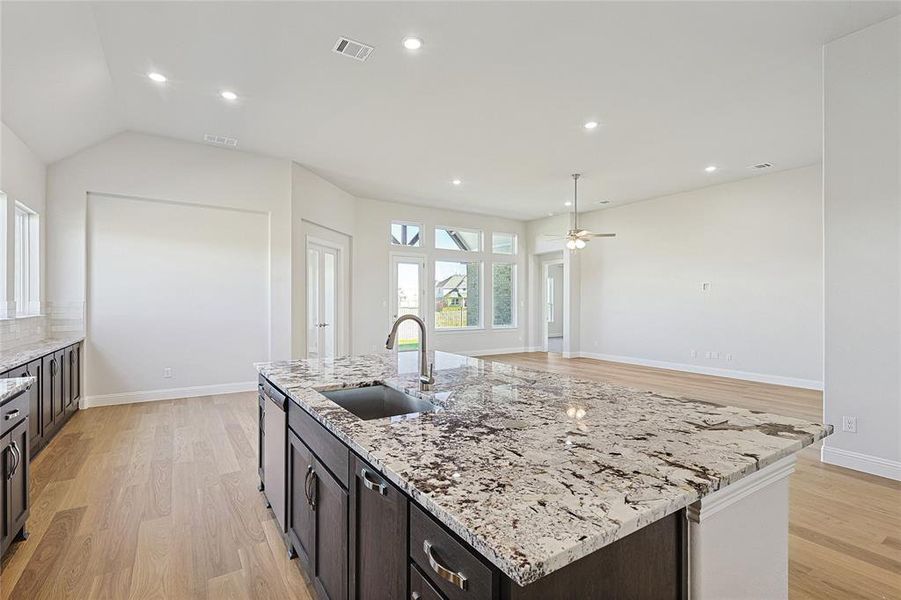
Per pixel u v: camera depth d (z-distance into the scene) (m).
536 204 8.41
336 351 7.29
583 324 9.18
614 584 0.94
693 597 1.07
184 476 3.08
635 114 4.32
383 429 1.41
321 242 6.70
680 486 0.99
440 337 8.96
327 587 1.62
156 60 3.38
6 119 3.56
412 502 1.08
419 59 3.36
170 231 5.13
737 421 1.48
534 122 4.51
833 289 3.19
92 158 4.70
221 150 5.33
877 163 2.97
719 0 2.68
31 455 3.36
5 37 2.75
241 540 2.29
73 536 2.31
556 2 2.70
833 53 3.12
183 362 5.22
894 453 2.97
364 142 5.11
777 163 5.87
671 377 6.84
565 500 0.92
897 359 2.94
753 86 3.75
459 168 6.11
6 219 3.69
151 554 2.16
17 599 1.83
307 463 1.83
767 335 6.45
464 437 1.32
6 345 3.67
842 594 1.89
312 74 3.58
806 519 2.51
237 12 2.82
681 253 7.49
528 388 2.01
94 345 4.79
